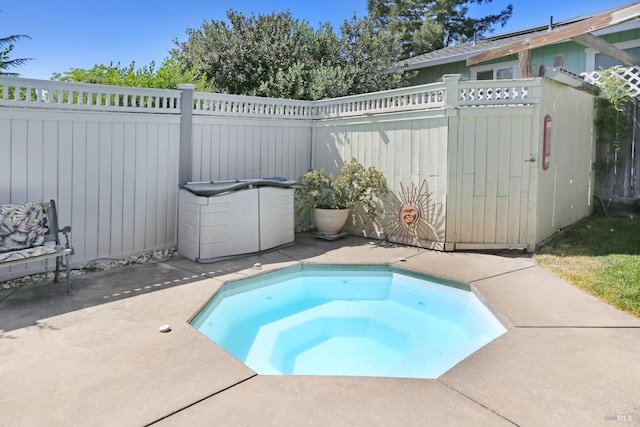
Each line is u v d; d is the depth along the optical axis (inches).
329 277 220.4
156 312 150.9
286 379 106.4
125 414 90.9
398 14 941.8
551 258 219.3
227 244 226.8
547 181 249.4
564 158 273.7
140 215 227.9
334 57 458.6
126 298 165.6
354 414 90.9
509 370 110.0
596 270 193.8
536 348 122.0
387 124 267.4
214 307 172.6
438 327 163.9
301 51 442.3
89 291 173.8
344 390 101.0
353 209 291.6
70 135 199.6
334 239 274.2
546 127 239.8
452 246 243.6
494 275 194.9
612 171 331.9
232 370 110.5
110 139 213.5
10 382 104.0
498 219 240.5
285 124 298.4
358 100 283.1
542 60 394.3
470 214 242.1
